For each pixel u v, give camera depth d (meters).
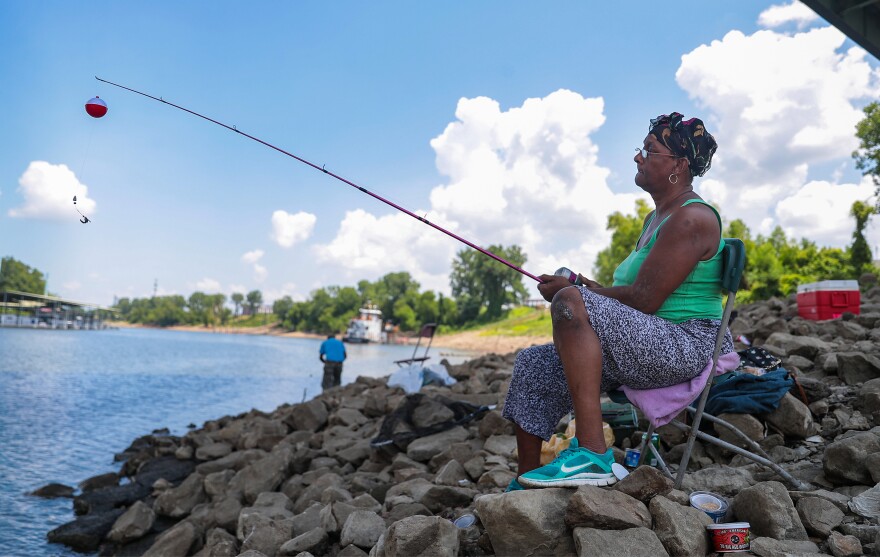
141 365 32.44
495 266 123.75
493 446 4.05
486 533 2.28
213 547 3.57
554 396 2.49
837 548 1.97
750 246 44.03
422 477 4.05
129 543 5.11
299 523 3.46
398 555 2.17
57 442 9.77
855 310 7.06
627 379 2.25
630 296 2.25
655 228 2.37
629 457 2.98
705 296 2.32
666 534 1.99
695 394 2.27
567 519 2.00
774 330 5.92
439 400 5.36
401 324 145.75
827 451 2.61
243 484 5.02
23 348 47.97
